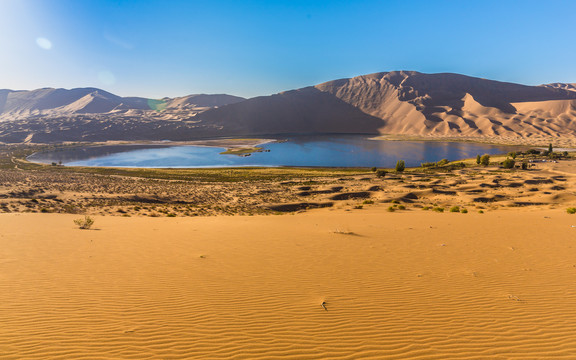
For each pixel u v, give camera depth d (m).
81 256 10.44
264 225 17.89
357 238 13.54
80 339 5.16
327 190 55.12
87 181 63.34
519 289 7.64
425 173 87.75
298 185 65.31
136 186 60.41
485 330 5.64
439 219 20.52
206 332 5.45
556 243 12.62
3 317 5.91
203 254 10.80
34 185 48.47
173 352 4.83
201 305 6.55
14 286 7.53
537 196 46.34
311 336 5.37
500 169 88.94
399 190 53.53
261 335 5.38
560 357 4.85
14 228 15.61
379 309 6.45
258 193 53.75
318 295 7.17
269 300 6.86
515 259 10.30
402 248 11.74
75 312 6.16
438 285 7.87
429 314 6.26
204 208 36.28
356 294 7.25
